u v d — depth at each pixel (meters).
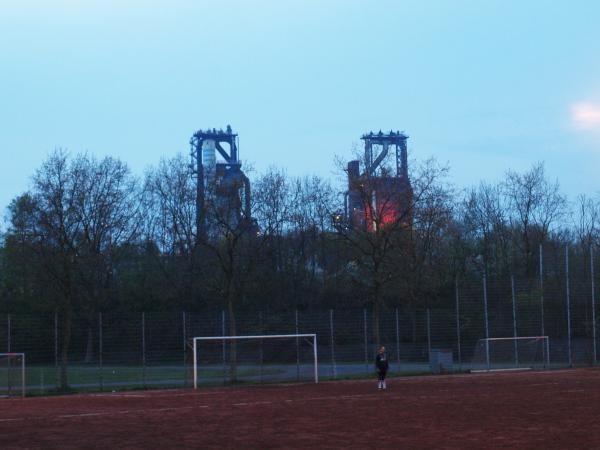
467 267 76.31
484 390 36.50
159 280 69.75
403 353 51.75
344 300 68.88
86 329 45.78
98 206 65.12
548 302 54.56
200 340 47.66
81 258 49.22
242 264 63.69
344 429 23.30
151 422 26.05
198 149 86.88
